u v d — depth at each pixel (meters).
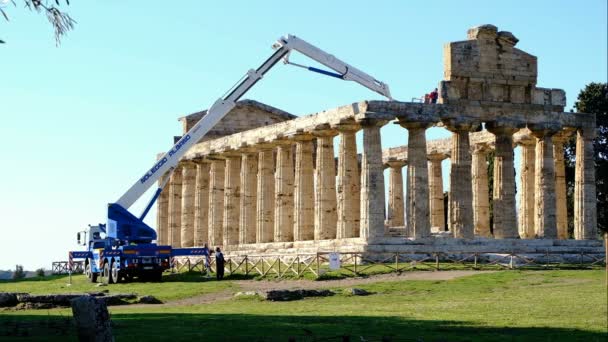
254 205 95.44
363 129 76.44
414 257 73.25
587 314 41.31
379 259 73.12
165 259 72.44
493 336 34.97
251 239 95.19
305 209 86.00
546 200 82.06
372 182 75.62
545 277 58.62
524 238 84.44
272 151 93.00
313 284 60.41
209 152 99.50
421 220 76.81
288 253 82.12
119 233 74.94
